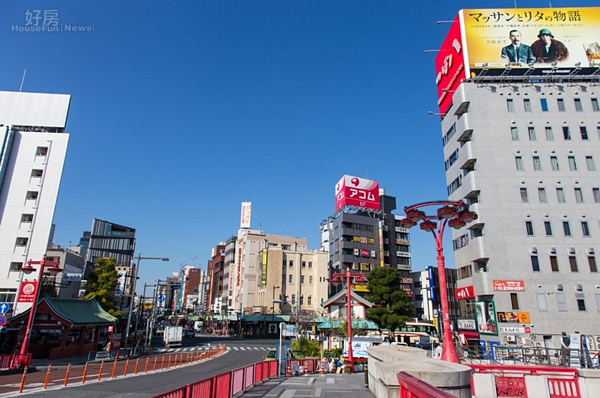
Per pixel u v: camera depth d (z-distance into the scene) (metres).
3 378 19.03
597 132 35.47
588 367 15.90
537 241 33.28
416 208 15.35
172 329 50.16
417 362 6.39
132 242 85.69
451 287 67.06
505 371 12.40
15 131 42.59
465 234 37.44
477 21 38.25
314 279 77.50
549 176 34.75
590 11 37.81
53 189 41.34
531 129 36.00
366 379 14.48
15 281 38.28
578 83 36.81
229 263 93.00
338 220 76.38
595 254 32.66
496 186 34.69
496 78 36.97
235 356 37.84
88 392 14.26
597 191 34.12
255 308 73.38
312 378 19.39
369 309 48.09
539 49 37.09
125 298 70.88
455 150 39.50
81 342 34.50
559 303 31.73
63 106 45.16
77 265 59.50
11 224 39.78
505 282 32.41
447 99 42.22
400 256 78.69
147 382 17.66
